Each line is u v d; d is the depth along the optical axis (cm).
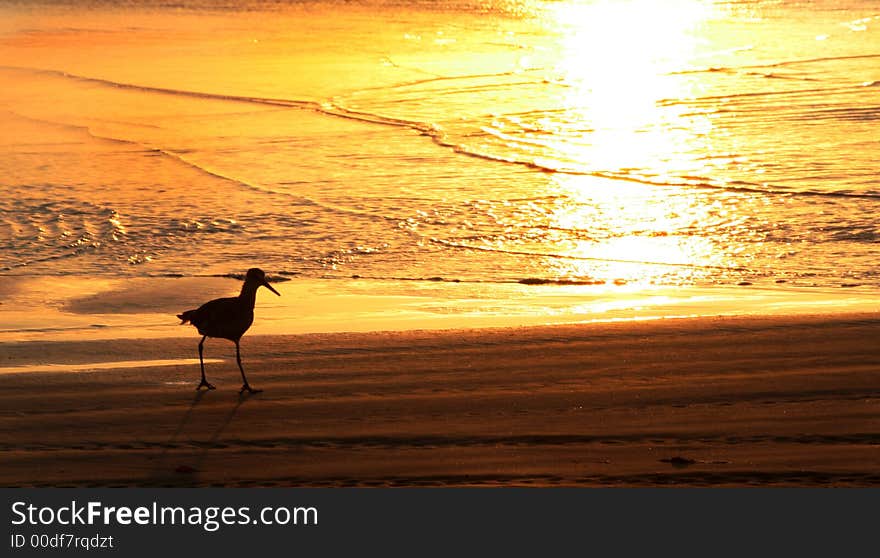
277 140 5344
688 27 10025
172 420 1672
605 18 10856
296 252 3456
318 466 1458
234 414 1697
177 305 2848
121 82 7288
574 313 2556
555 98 6475
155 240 3634
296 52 8662
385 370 1930
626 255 3353
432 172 4600
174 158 4978
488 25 10344
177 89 6981
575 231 3666
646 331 2162
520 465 1440
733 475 1386
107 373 1964
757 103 6012
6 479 1432
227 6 12150
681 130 5391
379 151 5034
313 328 2422
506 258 3344
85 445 1561
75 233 3738
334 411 1697
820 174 4325
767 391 1730
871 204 3838
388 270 3219
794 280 2998
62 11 11888
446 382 1842
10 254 3484
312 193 4259
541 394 1755
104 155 5066
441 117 5897
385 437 1565
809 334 2086
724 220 3738
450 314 2609
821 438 1509
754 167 4509
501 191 4250
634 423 1595
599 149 5028
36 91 7012
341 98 6556
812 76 6906
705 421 1594
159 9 11994
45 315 2744
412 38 9438
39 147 5266
